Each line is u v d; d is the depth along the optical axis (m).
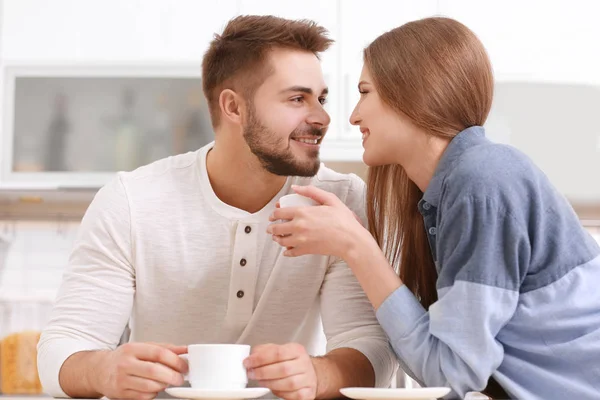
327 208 1.26
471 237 1.16
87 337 1.46
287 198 1.30
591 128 2.83
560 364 1.16
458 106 1.26
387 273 1.23
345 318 1.50
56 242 3.29
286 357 1.17
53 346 1.40
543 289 1.17
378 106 1.30
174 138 2.90
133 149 2.89
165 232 1.55
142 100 2.91
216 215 1.56
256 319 1.58
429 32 1.28
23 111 2.90
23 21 2.95
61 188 2.87
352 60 2.92
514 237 1.14
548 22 2.93
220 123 1.58
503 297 1.14
